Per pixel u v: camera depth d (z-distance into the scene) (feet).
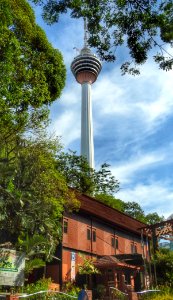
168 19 35.04
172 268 84.23
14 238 73.72
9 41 58.70
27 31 76.38
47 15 37.60
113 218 116.26
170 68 37.70
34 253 72.79
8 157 83.87
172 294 62.54
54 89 85.15
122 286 87.10
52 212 83.82
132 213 213.46
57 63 84.33
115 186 177.88
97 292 84.43
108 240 113.60
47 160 85.51
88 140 340.18
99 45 38.17
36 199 78.18
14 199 70.54
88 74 387.14
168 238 98.22
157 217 213.46
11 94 61.31
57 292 56.80
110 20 36.01
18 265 59.57
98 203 111.04
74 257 94.63
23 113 69.51
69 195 92.17
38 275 89.10
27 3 77.46
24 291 58.13
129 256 101.30
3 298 43.45
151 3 34.35
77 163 158.40
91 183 161.79
